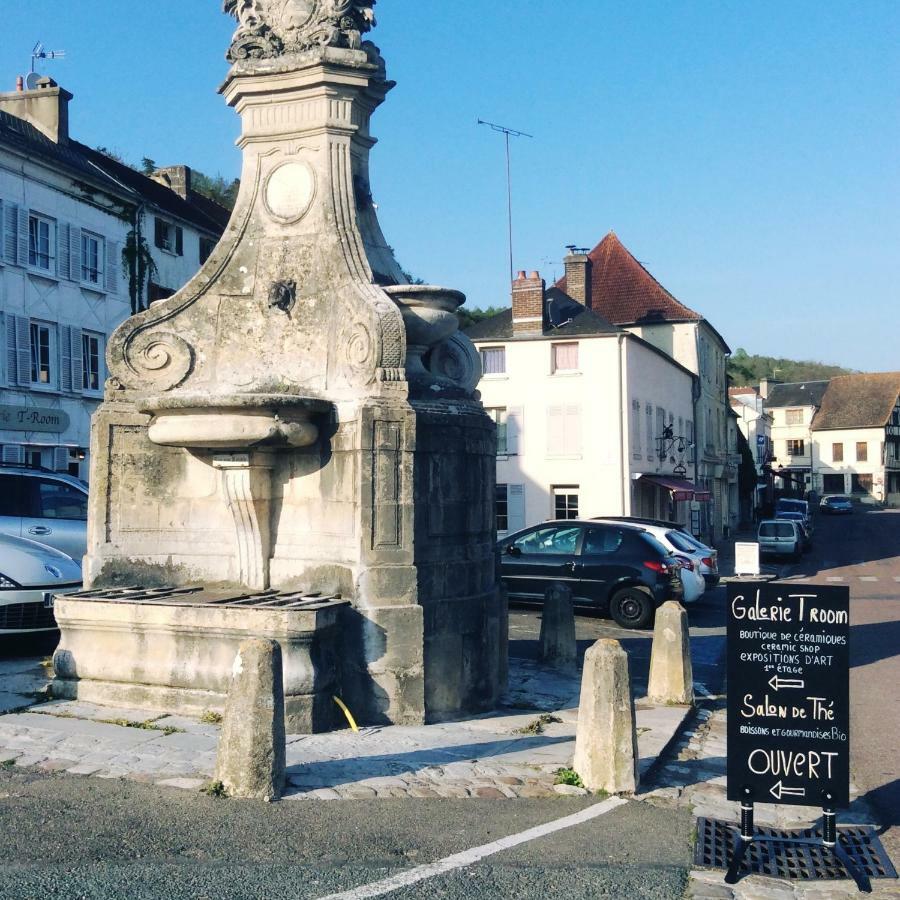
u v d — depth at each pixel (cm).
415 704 803
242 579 884
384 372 825
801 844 580
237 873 484
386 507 809
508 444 3634
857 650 1512
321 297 891
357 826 560
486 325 3753
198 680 775
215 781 603
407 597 808
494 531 943
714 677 1258
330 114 916
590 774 665
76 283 3131
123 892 455
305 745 716
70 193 3111
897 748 891
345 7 916
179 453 900
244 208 930
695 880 520
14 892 448
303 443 844
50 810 557
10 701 811
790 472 9150
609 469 3538
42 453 3002
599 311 4697
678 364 4256
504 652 955
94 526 873
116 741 694
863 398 9562
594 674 674
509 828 575
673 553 1912
